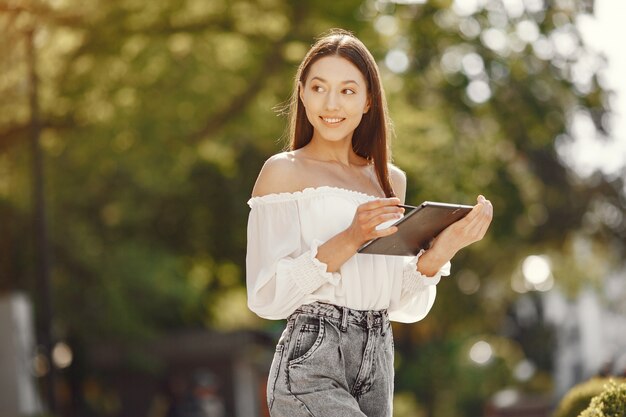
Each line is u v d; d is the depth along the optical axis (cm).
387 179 429
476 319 2698
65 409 2503
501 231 2114
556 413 691
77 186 2002
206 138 1922
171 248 2369
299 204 402
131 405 2708
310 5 1741
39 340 2050
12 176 1900
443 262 411
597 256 2558
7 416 1553
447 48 1852
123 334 2261
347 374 397
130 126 1853
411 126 1848
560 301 4547
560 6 1866
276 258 398
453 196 1959
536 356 3841
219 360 3002
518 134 1992
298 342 393
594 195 2417
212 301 2717
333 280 387
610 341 4784
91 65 1788
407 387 3192
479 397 3225
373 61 416
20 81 1772
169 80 1838
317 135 419
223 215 2334
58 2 1620
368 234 376
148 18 1770
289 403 393
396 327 3012
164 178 2014
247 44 1834
